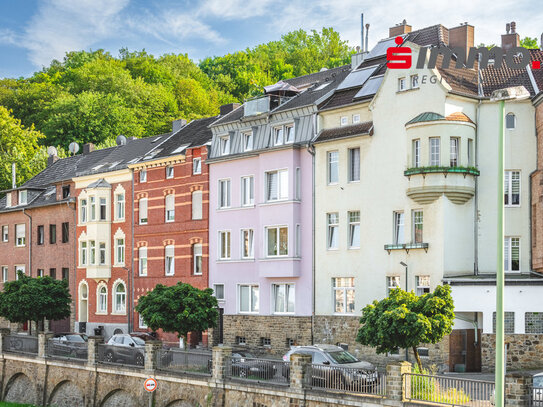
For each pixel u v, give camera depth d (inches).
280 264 1712.6
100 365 1475.1
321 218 1663.4
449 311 1134.4
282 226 1721.2
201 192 1957.4
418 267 1480.1
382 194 1553.9
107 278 2245.3
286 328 1706.4
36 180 2763.3
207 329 1753.2
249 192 1839.3
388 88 1551.4
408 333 1103.0
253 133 1834.4
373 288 1555.1
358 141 1603.1
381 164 1558.8
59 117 3558.1
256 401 1136.2
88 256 2301.9
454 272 1446.9
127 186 2199.8
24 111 4008.4
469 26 1620.3
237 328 1820.9
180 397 1280.8
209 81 4461.1
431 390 921.5
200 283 1941.4
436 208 1455.5
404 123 1518.2
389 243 1534.2
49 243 2493.8
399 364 948.6
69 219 2406.5
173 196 2046.0
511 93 735.7
